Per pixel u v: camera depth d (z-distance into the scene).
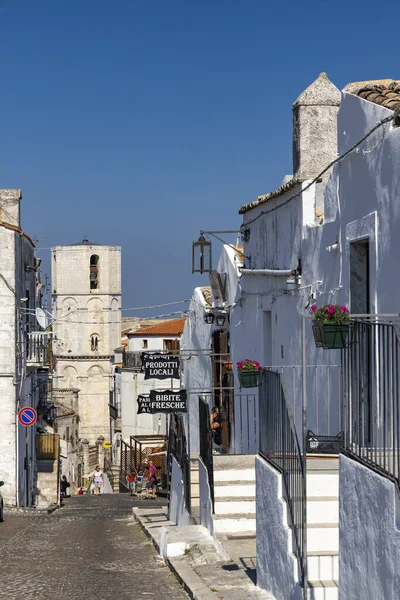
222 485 19.61
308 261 20.52
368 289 16.94
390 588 9.11
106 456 98.94
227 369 29.75
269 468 13.74
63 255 129.88
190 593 14.45
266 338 25.31
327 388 18.83
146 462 59.53
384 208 14.85
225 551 16.91
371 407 10.12
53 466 51.00
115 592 15.16
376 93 16.00
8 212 48.97
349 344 10.91
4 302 43.38
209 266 29.31
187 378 37.91
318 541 12.67
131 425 76.19
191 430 36.25
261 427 14.97
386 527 9.25
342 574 10.73
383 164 14.91
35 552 21.30
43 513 38.72
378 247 15.09
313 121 21.77
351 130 16.78
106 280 130.25
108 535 25.66
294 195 21.23
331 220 18.73
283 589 12.73
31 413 43.09
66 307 129.62
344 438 10.93
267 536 13.75
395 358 9.82
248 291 27.06
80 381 128.00
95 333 129.75
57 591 15.34
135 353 76.00
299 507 12.12
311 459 16.48
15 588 15.73
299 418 21.03
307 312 20.20
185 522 23.33
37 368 53.66
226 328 30.56
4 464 43.25
